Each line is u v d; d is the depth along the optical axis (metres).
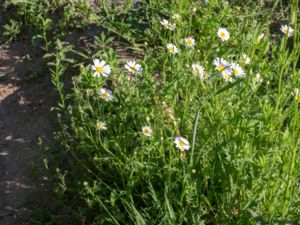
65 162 0.74
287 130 0.65
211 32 0.87
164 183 0.63
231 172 0.62
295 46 0.69
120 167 0.66
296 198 0.61
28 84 0.86
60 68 0.85
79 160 0.70
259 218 0.57
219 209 0.62
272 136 0.65
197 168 0.64
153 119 0.70
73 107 0.76
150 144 0.65
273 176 0.61
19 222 0.69
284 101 0.74
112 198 0.63
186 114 0.71
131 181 0.65
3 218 0.69
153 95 0.73
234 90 0.71
